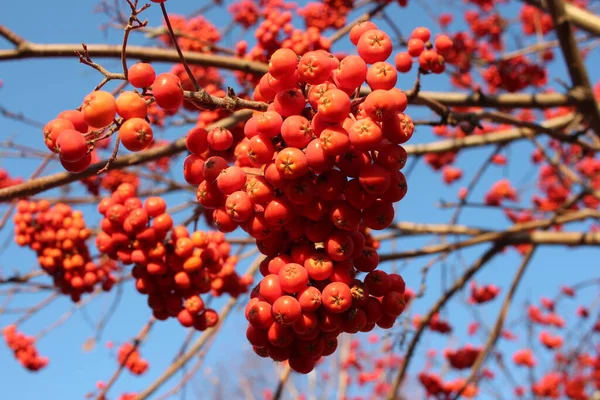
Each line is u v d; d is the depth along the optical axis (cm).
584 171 101
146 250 39
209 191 30
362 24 31
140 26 29
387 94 28
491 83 71
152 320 61
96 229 68
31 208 46
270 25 54
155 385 62
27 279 55
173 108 29
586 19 63
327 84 29
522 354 100
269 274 30
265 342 30
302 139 29
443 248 67
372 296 31
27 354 69
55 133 29
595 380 100
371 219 29
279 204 29
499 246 71
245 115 44
